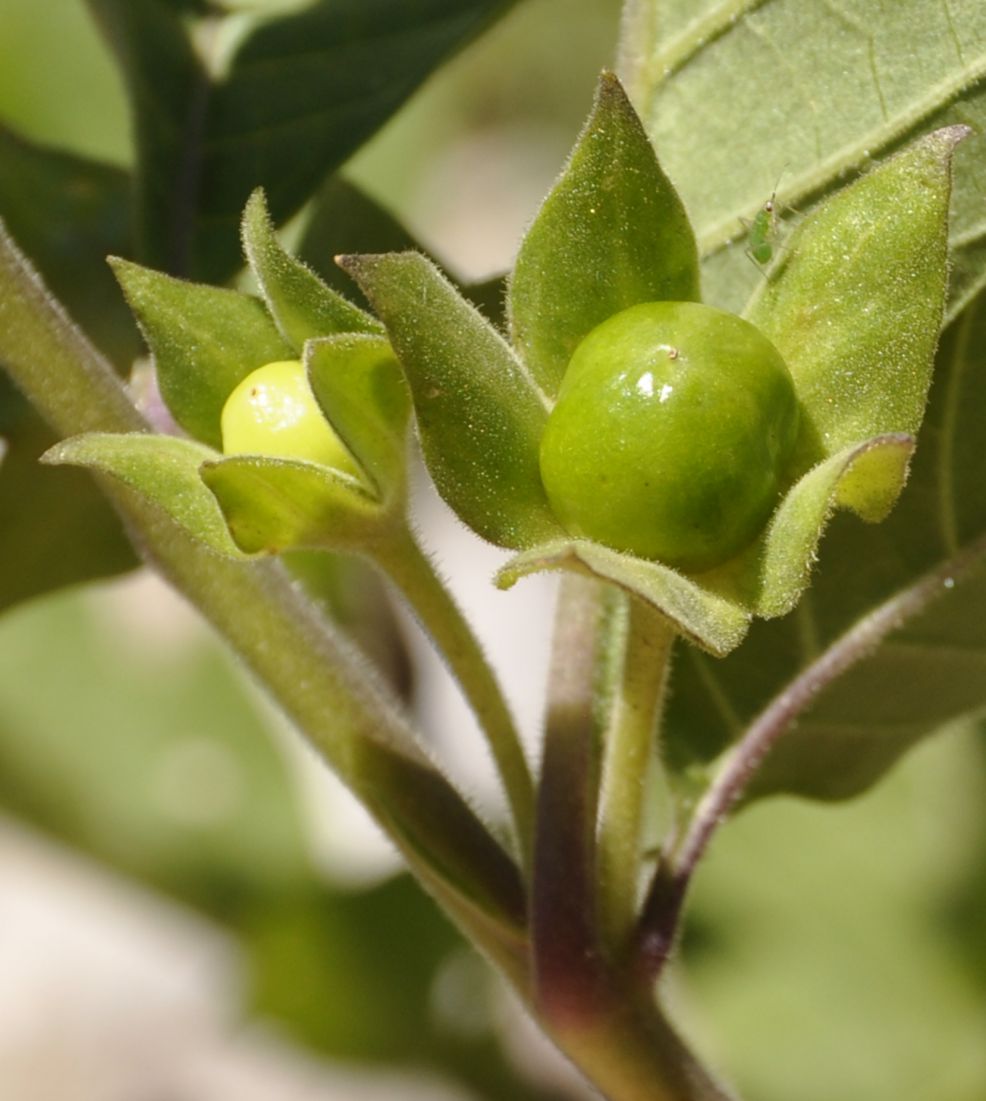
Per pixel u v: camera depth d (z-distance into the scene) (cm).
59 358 25
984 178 25
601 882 24
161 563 25
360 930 40
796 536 23
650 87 26
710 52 26
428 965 40
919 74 25
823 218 23
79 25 38
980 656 27
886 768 27
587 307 23
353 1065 41
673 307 23
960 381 25
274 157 28
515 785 25
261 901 42
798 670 26
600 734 25
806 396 23
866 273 23
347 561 34
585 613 25
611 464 23
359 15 28
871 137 25
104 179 28
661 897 25
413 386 23
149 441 24
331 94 28
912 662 27
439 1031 40
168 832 42
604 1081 24
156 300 24
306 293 24
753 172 26
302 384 24
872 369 23
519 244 23
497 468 23
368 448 24
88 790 42
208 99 28
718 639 22
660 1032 24
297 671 25
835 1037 42
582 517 23
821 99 26
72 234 28
